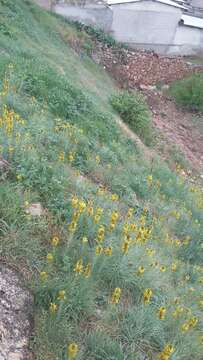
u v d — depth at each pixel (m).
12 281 3.81
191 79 20.84
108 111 12.70
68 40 19.86
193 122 19.02
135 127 14.09
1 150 5.04
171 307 4.54
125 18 23.88
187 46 25.69
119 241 4.85
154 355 3.91
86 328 3.84
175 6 24.36
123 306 4.27
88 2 22.89
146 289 4.22
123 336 3.93
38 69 10.51
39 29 17.50
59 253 4.34
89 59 20.12
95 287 4.23
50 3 22.45
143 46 24.83
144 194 7.88
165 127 17.72
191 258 6.77
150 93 20.73
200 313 5.07
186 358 4.10
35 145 6.11
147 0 23.72
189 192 10.25
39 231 4.47
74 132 7.83
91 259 4.38
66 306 3.79
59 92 9.82
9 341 3.37
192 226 7.71
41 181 5.10
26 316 3.63
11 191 4.57
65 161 6.63
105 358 3.63
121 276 4.45
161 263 5.50
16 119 6.27
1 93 7.35
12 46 11.80
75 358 3.46
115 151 9.24
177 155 14.88
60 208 4.91
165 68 23.16
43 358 3.43
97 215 4.77
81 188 5.75
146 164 10.27
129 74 21.75
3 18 14.62
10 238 4.11
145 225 6.18
